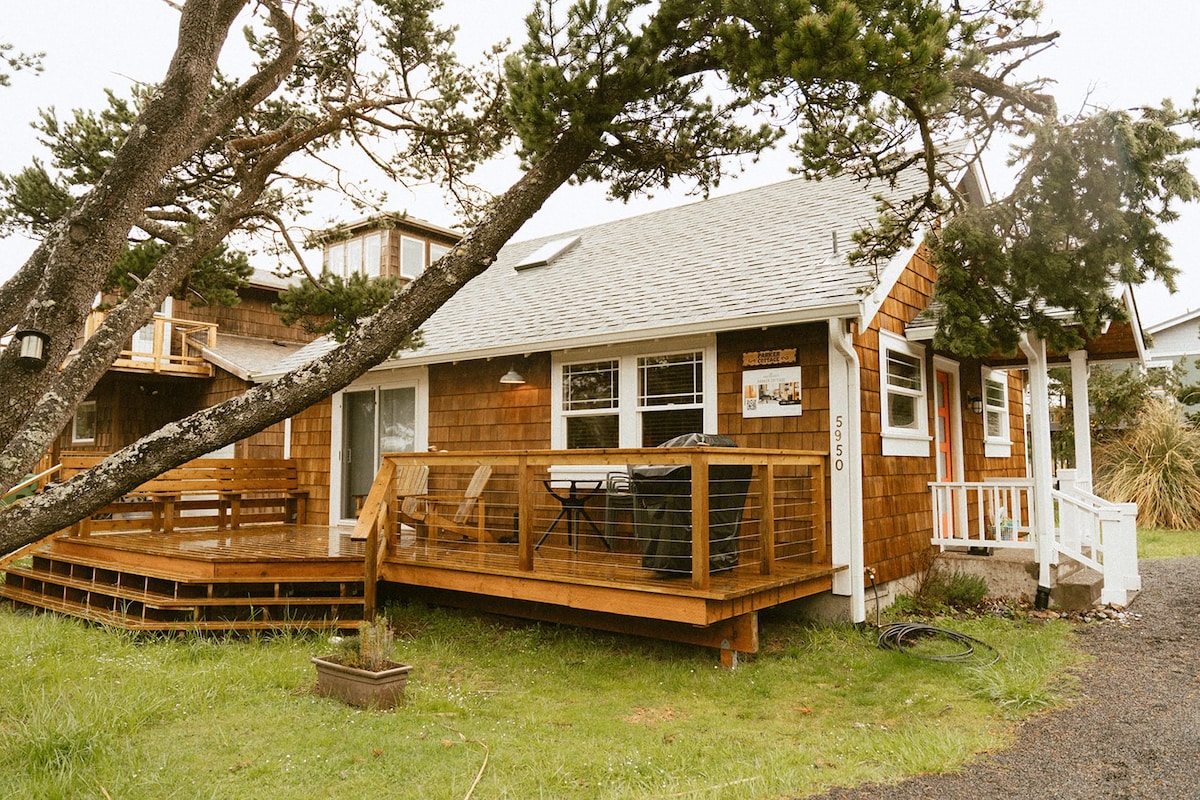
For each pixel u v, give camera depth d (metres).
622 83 4.20
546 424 9.17
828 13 3.60
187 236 6.46
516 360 9.51
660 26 4.15
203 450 3.57
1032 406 7.72
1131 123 4.50
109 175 3.56
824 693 5.29
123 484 3.44
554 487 8.84
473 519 9.56
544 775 3.87
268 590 7.44
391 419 11.01
